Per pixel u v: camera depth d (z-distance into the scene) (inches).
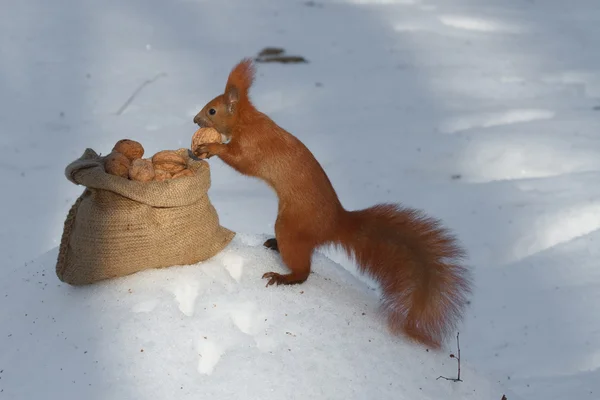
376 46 627.5
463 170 437.4
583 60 622.8
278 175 220.7
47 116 483.8
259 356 198.2
